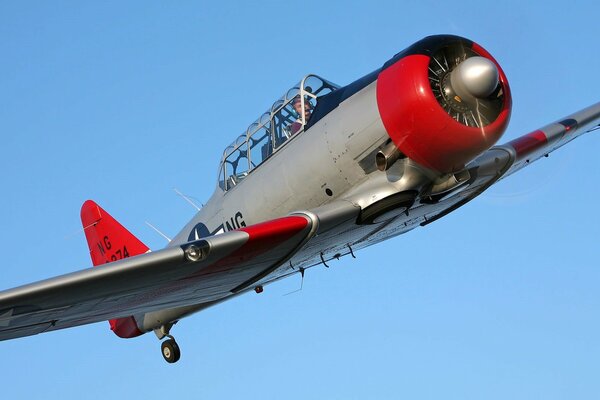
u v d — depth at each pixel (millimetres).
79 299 9516
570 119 14242
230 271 10617
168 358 14422
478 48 10305
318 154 10938
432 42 10195
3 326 9641
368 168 10625
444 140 10094
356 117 10547
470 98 10016
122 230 14703
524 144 13500
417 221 12359
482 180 11875
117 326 14828
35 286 8883
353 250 12781
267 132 11695
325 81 11328
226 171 12352
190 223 13273
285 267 11797
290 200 11375
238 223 12141
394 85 10156
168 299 11031
